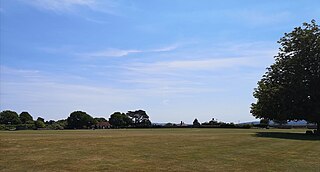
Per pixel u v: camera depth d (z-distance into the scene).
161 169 15.29
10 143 25.94
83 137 36.06
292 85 53.66
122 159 18.41
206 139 35.28
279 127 107.88
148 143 29.14
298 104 53.75
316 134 51.44
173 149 24.17
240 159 18.94
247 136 42.16
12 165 15.89
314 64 54.22
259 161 18.22
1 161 17.09
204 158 19.17
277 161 18.30
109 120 163.38
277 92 55.31
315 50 53.88
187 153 21.67
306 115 53.81
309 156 20.83
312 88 53.88
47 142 27.78
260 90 60.03
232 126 98.06
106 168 15.40
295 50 56.16
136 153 21.31
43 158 18.41
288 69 55.75
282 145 29.08
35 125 128.00
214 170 15.19
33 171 14.38
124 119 162.50
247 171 15.02
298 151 23.95
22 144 25.61
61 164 16.38
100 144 27.19
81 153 20.91
